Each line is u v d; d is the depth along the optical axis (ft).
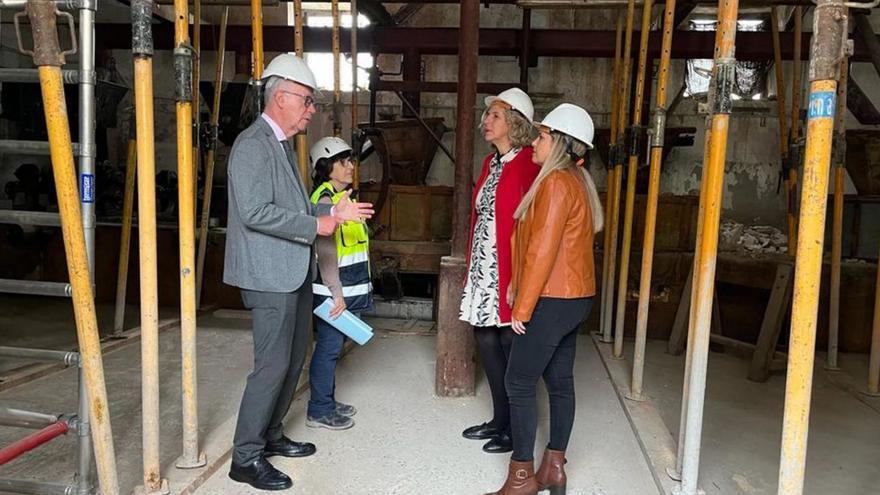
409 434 9.58
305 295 8.33
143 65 6.58
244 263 7.29
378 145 17.57
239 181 7.02
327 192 9.19
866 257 16.31
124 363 12.93
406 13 24.90
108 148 25.46
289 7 25.86
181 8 7.13
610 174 15.07
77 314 5.87
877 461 9.14
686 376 7.92
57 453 8.32
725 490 8.01
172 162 26.02
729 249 17.39
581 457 8.97
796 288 4.91
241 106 20.21
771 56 19.58
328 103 25.90
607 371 13.19
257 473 7.72
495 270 8.59
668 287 16.48
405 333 16.26
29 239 19.61
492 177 8.89
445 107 24.99
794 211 15.08
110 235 19.08
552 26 24.67
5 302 18.56
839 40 4.62
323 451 8.90
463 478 8.21
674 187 24.57
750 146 24.23
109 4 21.85
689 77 24.38
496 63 25.11
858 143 15.89
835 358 13.88
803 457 5.03
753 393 12.20
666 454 8.73
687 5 18.42
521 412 7.19
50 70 5.42
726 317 16.28
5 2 5.49
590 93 24.79
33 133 20.56
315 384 9.64
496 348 8.96
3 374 11.51
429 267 17.46
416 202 18.08
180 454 8.40
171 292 18.89
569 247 6.99
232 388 11.50
